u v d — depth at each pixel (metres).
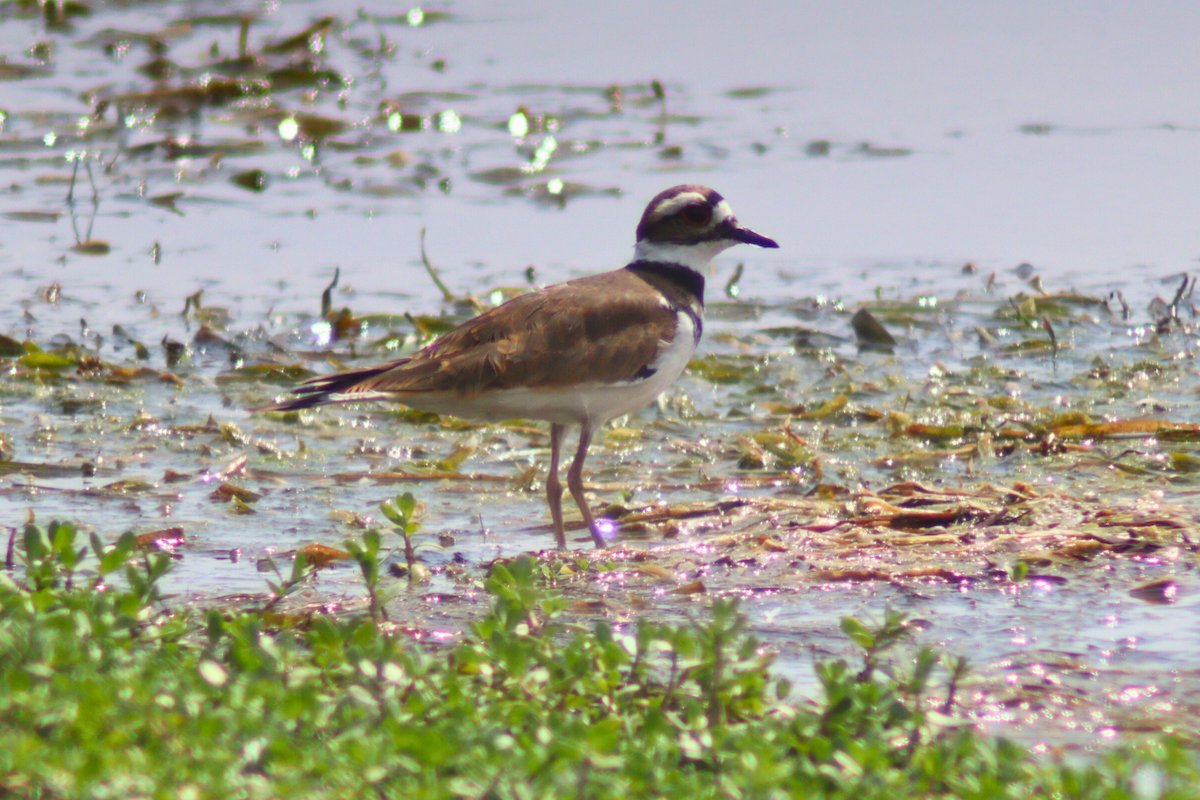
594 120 23.27
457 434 13.79
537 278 17.50
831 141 22.55
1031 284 17.77
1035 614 8.77
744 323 17.17
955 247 19.20
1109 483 11.80
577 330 10.80
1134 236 19.48
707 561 10.00
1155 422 13.09
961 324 16.81
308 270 18.31
